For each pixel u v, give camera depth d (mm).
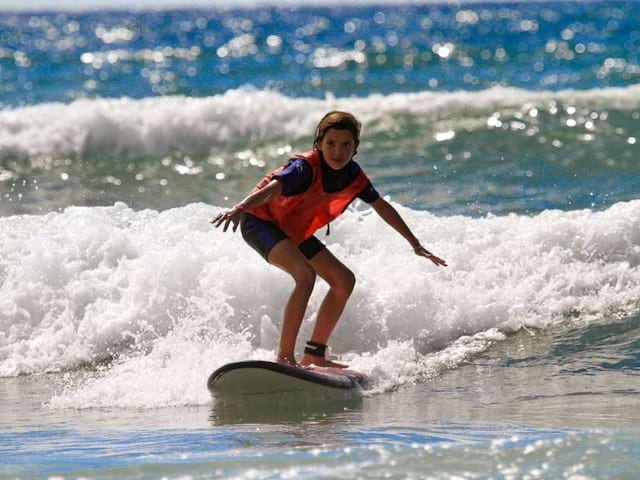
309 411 19234
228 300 24859
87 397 20953
